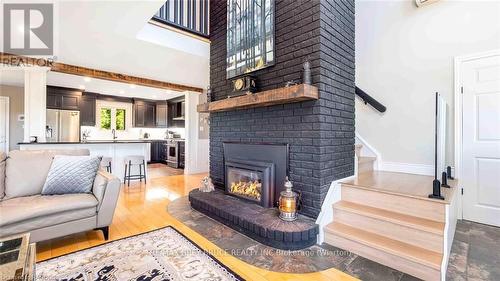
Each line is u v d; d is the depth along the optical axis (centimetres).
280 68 261
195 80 544
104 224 229
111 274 174
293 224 219
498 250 207
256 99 252
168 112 875
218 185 349
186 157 617
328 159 236
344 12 264
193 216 293
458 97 284
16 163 242
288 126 252
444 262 163
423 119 313
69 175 237
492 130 265
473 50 276
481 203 272
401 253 176
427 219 195
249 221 228
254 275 173
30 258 128
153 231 249
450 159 291
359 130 370
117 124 825
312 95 217
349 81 270
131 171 510
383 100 347
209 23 378
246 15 296
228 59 322
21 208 192
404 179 275
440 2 298
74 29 293
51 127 619
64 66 420
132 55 381
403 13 328
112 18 268
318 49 226
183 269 181
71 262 189
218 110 322
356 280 167
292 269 180
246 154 298
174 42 358
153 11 255
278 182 261
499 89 260
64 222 208
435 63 303
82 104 707
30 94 420
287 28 254
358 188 238
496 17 262
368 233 208
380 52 349
